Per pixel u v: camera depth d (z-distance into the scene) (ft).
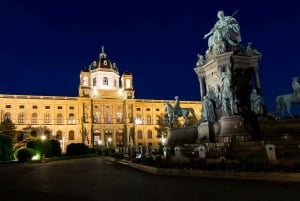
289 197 33.45
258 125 88.12
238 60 95.30
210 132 92.68
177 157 67.26
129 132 377.50
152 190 41.01
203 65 104.68
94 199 35.40
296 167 46.16
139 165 75.87
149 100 396.78
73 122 363.35
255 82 96.17
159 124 394.11
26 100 349.00
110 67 405.18
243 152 69.51
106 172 71.77
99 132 374.43
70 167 94.73
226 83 89.40
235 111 88.99
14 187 47.70
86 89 376.27
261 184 42.98
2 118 336.90
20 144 232.73
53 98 360.28
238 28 99.66
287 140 73.15
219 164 53.21
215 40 98.94
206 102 97.71
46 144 160.86
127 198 35.55
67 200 35.09
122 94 391.04
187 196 35.86
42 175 68.69
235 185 42.96
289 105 88.17
